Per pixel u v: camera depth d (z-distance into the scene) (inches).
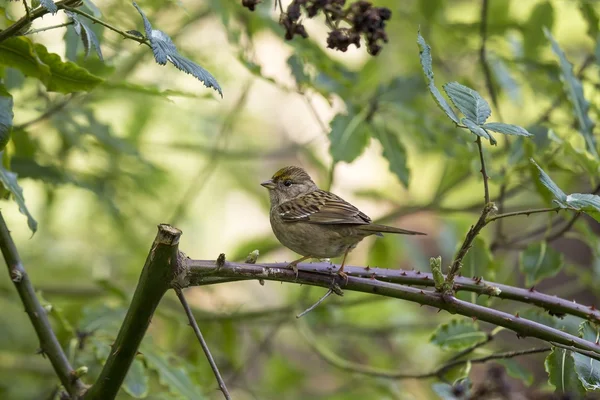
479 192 569.9
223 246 638.5
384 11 225.6
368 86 440.8
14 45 244.2
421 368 531.8
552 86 418.3
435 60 476.1
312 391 546.3
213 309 514.3
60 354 257.3
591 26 411.5
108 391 234.1
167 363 332.5
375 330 494.9
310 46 391.5
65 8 209.6
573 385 239.6
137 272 520.4
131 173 453.7
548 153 372.5
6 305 494.6
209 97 331.3
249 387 493.4
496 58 431.8
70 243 527.2
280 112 655.8
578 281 484.4
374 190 517.0
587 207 215.6
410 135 483.5
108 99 462.9
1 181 270.7
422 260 499.2
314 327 493.4
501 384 327.0
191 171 579.8
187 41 479.5
